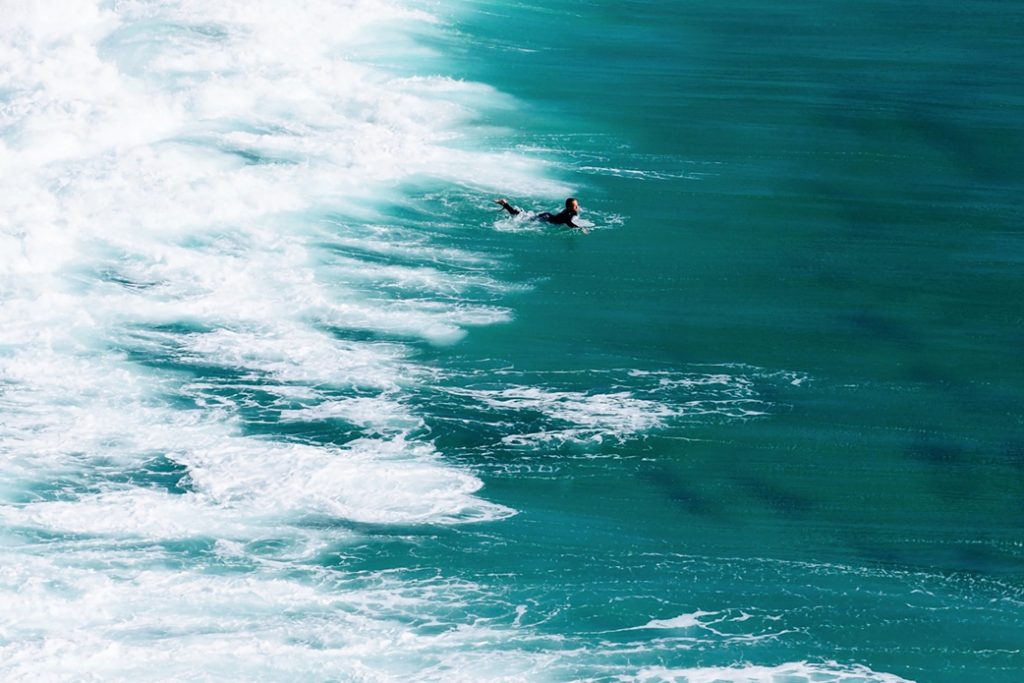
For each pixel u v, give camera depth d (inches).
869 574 1464.1
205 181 2348.7
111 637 1321.4
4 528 1475.1
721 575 1456.7
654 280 2123.5
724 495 1590.8
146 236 2169.0
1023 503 1583.4
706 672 1309.1
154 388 1768.0
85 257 2095.2
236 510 1524.4
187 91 2753.4
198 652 1306.6
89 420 1690.5
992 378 1855.3
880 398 1798.7
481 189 2453.2
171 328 1920.5
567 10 3853.3
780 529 1535.4
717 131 2849.4
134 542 1462.8
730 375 1851.6
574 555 1480.1
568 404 1769.2
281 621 1357.0
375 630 1349.7
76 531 1475.1
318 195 2375.7
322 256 2153.1
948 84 3260.3
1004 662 1336.1
